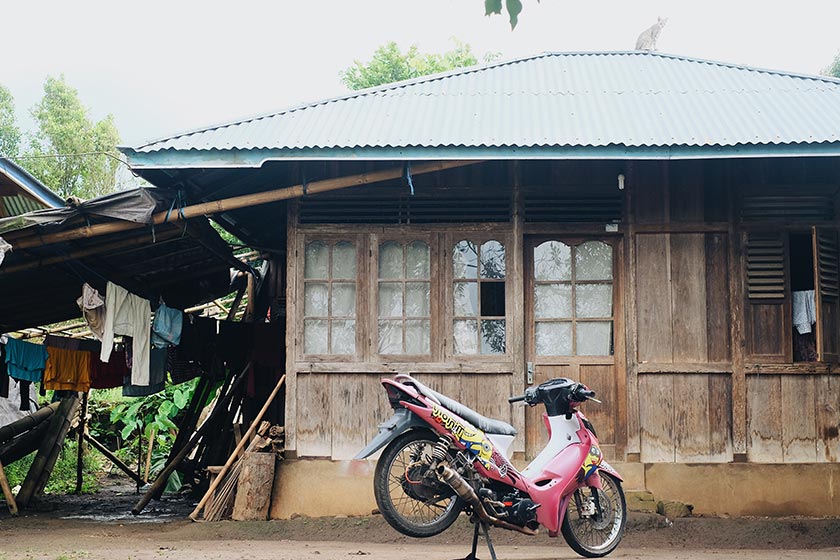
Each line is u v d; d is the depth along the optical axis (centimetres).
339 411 841
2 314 1069
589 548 640
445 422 572
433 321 851
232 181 897
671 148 767
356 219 866
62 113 2778
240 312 1406
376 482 577
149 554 647
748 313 850
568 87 945
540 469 614
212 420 1150
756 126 802
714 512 824
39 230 808
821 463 832
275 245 1159
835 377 842
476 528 588
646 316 849
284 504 827
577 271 862
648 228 853
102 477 1516
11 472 1286
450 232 859
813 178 860
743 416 835
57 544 706
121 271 1000
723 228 853
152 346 993
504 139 780
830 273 851
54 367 975
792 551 723
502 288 856
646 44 1124
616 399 848
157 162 779
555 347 857
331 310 855
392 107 892
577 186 859
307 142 783
